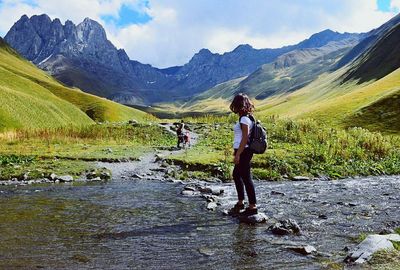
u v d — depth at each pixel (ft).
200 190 65.00
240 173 45.78
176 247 33.30
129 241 34.91
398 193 65.62
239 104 44.75
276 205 53.88
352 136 143.74
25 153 105.91
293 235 37.70
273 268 28.30
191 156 104.01
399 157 122.42
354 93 461.37
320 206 53.21
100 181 77.51
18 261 29.04
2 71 479.41
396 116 266.36
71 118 415.03
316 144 125.18
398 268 27.35
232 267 28.50
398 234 35.01
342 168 99.96
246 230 39.40
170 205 52.39
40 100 341.41
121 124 199.31
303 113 364.17
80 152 111.86
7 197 56.70
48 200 54.60
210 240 35.63
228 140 151.43
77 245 33.37
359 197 61.31
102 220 42.80
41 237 35.60
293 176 89.56
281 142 140.46
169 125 203.72
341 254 31.68
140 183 75.10
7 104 277.23
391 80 449.48
